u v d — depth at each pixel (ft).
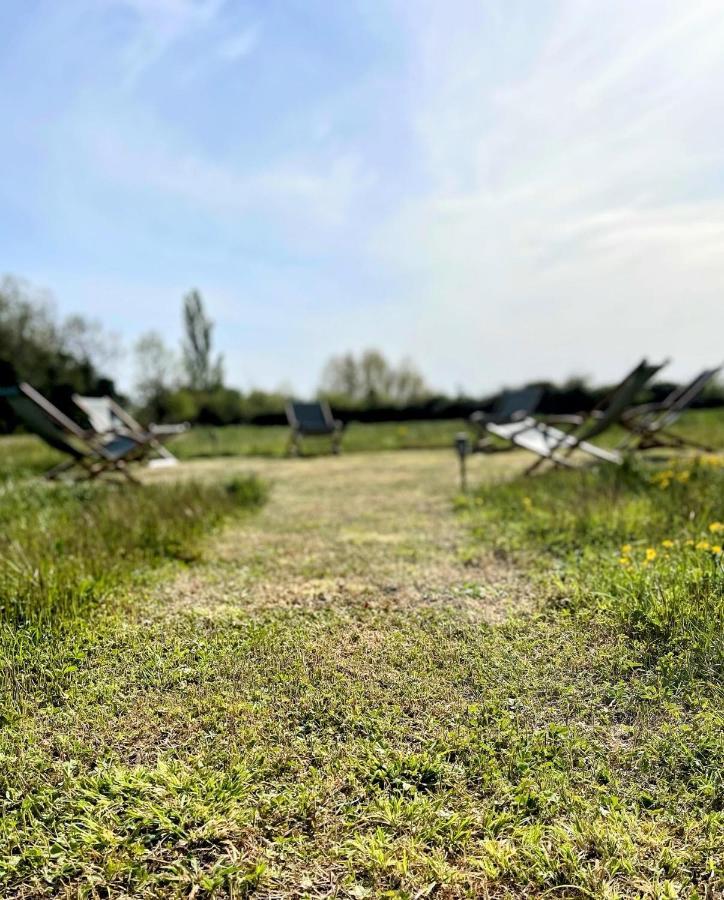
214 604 8.02
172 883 3.48
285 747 4.68
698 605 6.47
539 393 28.27
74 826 3.88
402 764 4.42
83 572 8.59
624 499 12.62
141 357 80.69
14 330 80.84
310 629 7.02
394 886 3.42
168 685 5.70
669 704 5.01
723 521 10.14
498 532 11.66
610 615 6.84
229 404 73.87
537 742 4.63
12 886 3.48
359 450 36.50
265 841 3.77
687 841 3.64
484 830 3.82
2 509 13.85
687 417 41.83
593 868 3.49
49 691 5.58
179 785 4.21
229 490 17.08
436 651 6.27
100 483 20.13
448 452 33.45
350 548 11.09
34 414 19.20
